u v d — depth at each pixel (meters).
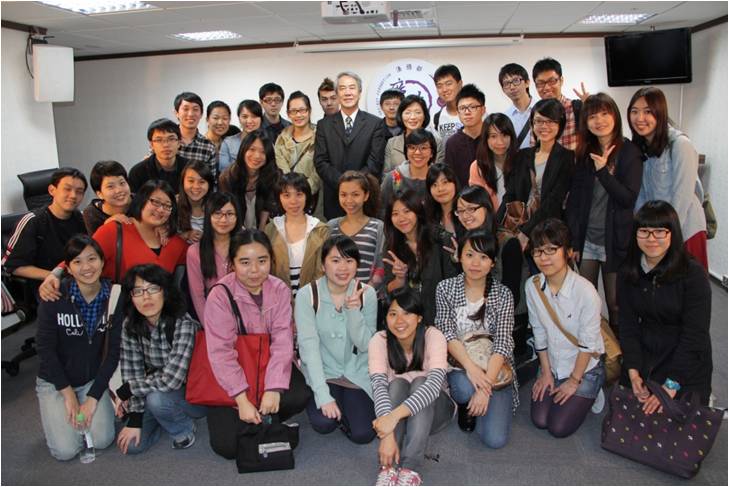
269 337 2.39
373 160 3.68
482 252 2.34
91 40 5.66
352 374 2.45
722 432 2.44
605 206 2.83
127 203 2.92
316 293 2.44
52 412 2.34
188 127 3.75
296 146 3.84
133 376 2.38
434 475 2.21
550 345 2.53
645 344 2.41
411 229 2.65
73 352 2.42
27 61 4.65
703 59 5.20
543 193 2.84
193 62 6.61
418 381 2.32
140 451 2.42
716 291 4.49
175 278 2.77
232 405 2.34
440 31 5.79
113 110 6.93
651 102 2.68
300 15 4.68
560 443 2.42
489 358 2.45
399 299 2.25
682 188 2.69
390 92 4.04
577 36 5.88
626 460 2.27
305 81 6.44
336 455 2.38
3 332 3.85
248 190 3.23
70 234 3.04
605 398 2.70
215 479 2.23
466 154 3.31
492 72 6.11
